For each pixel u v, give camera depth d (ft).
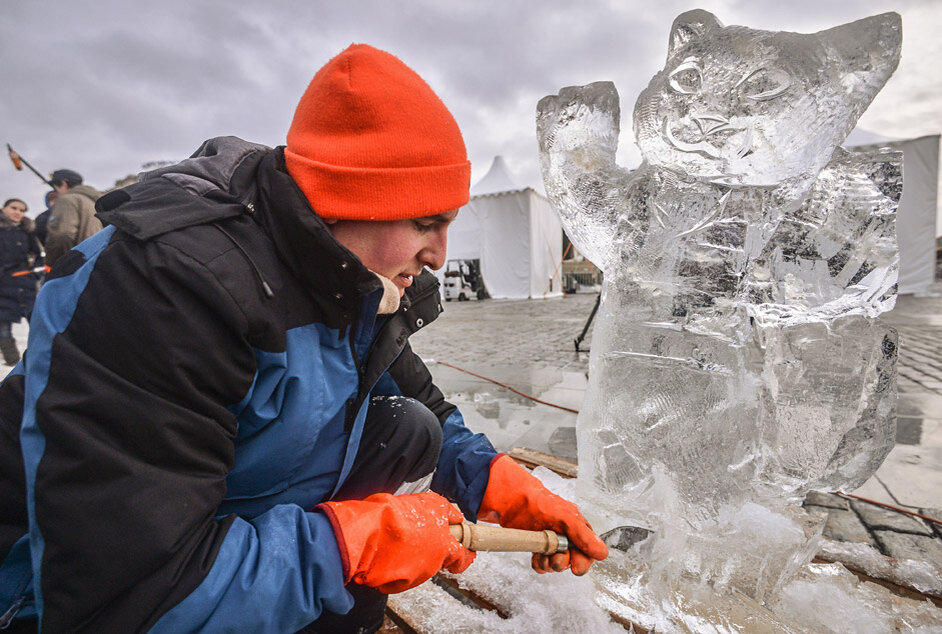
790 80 3.03
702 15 3.43
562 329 22.31
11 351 14.17
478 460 3.81
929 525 5.24
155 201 2.33
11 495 2.14
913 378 11.50
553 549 3.23
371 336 2.83
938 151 32.83
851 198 3.56
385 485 3.52
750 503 4.08
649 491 3.96
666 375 3.73
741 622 3.46
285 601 2.27
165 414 2.03
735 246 3.46
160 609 2.03
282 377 2.50
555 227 49.62
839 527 5.27
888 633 3.45
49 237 10.99
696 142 3.31
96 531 1.92
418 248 2.60
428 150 2.37
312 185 2.33
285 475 2.87
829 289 3.70
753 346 3.82
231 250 2.29
